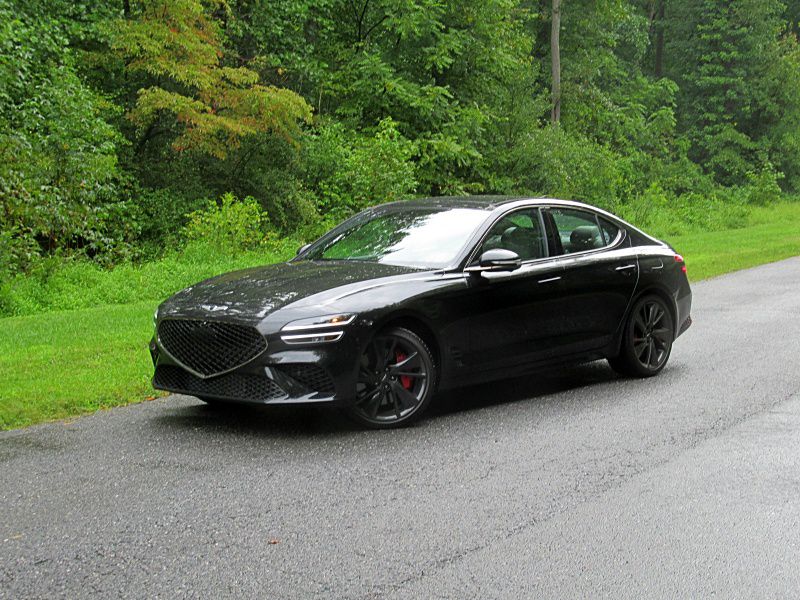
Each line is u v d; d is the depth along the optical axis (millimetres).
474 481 5109
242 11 27203
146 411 6805
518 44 33625
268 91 22219
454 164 30375
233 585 3701
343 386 6012
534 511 4617
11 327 10719
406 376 6363
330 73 28359
